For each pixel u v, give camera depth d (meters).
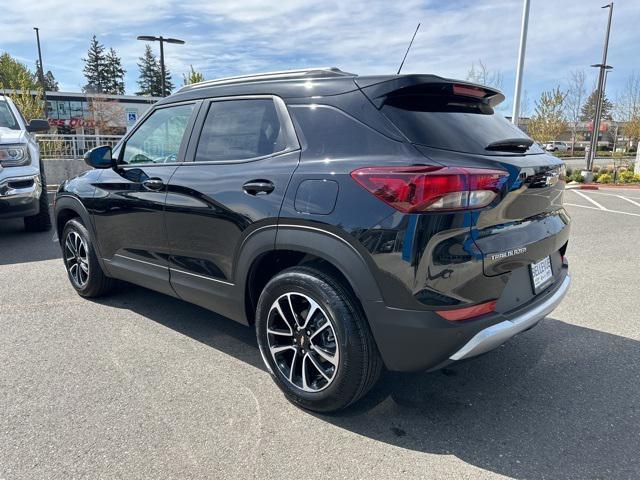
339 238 2.35
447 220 2.15
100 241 4.02
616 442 2.42
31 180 6.65
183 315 4.06
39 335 3.64
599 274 5.36
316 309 2.54
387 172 2.23
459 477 2.18
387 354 2.34
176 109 3.48
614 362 3.27
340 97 2.59
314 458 2.30
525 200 2.48
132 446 2.36
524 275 2.57
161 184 3.32
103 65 81.19
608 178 19.56
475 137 2.51
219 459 2.28
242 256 2.82
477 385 2.98
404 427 2.55
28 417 2.59
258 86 2.98
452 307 2.22
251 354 3.37
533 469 2.23
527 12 11.78
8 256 6.03
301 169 2.56
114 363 3.21
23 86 33.09
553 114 33.25
